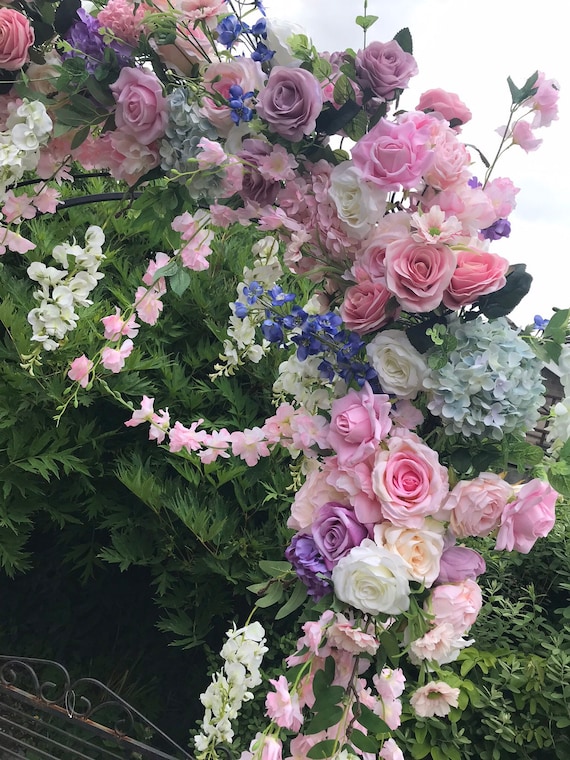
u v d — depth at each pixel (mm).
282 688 871
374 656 923
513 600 2582
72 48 1140
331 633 870
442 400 910
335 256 1095
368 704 997
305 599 992
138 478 2229
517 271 953
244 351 1571
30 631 3016
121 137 1201
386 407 913
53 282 1187
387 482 872
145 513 2527
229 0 1107
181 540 2467
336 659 932
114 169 1291
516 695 2025
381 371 947
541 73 990
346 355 988
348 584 819
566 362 925
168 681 2854
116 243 2975
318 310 1287
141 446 2594
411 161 919
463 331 930
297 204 1108
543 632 2359
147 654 2932
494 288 908
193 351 2797
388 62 1025
